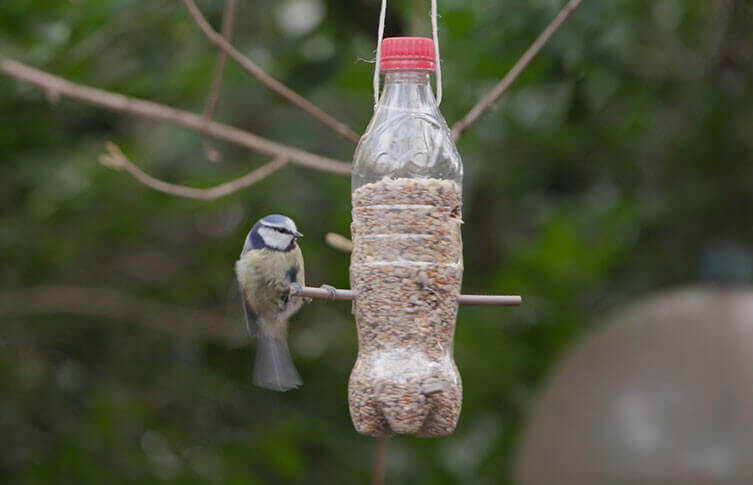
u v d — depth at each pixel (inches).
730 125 530.9
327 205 497.7
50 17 444.1
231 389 528.1
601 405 393.7
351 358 518.6
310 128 498.9
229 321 510.3
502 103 460.1
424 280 275.9
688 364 386.3
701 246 547.2
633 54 457.4
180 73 446.0
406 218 277.9
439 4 424.2
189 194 346.0
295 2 448.8
